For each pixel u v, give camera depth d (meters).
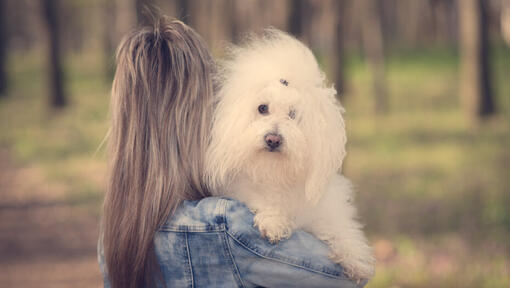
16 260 6.59
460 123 14.57
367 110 17.70
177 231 1.78
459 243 5.87
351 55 29.55
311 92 2.19
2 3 24.39
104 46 27.36
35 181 10.59
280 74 2.16
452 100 18.33
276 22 7.02
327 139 2.13
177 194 1.79
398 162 11.10
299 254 1.80
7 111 20.17
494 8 17.94
